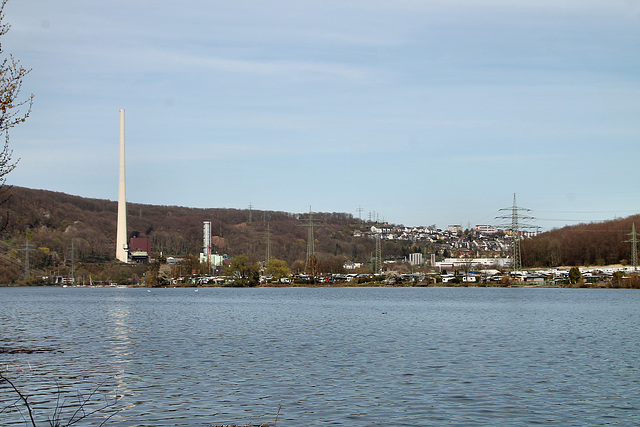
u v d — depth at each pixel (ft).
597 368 158.40
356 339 223.30
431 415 111.75
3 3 92.27
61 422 108.17
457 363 166.50
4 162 92.07
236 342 215.31
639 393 129.08
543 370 155.43
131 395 128.36
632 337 228.63
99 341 221.25
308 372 152.97
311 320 311.06
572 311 370.12
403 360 171.94
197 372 153.58
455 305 439.63
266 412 114.11
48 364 167.53
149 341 220.02
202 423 107.24
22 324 298.76
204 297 625.00
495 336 232.53
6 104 91.71
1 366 163.94
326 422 107.55
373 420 108.68
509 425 105.60
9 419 110.42
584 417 110.42
